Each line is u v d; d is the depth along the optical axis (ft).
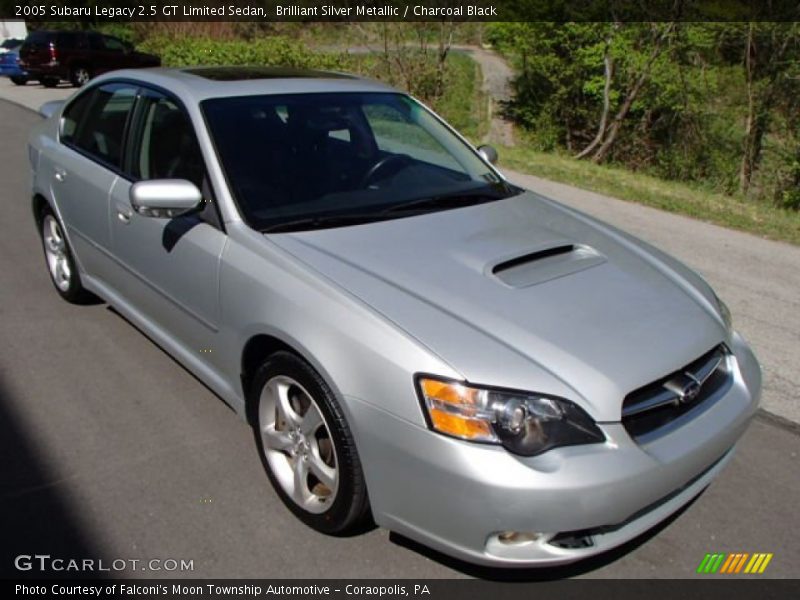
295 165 10.59
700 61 44.70
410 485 7.38
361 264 8.79
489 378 7.14
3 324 14.33
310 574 8.23
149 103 11.85
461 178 12.03
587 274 9.26
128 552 8.46
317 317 8.11
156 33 78.54
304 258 8.85
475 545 7.20
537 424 7.04
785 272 19.21
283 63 53.78
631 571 8.45
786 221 24.98
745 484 10.12
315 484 9.04
